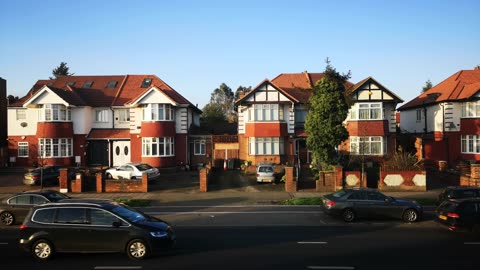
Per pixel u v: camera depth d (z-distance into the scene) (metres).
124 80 41.16
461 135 35.19
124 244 11.71
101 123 37.97
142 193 25.92
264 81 34.25
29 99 35.25
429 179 29.83
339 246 13.42
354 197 18.17
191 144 37.72
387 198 18.11
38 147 35.62
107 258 11.89
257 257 11.94
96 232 11.73
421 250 12.79
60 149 35.81
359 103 34.19
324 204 18.69
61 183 26.30
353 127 34.22
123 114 38.09
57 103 35.50
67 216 11.93
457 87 36.78
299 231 16.20
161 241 11.89
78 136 36.78
